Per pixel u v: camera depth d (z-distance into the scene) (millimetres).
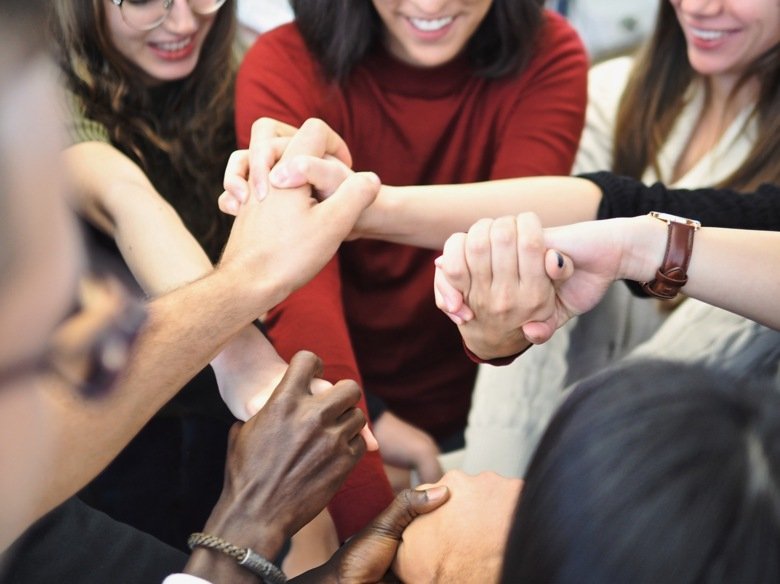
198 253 1235
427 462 1552
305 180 1146
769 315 1065
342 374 1228
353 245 1485
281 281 1083
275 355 1132
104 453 890
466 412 1691
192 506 1279
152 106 1521
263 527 930
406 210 1192
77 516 1052
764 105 1588
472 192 1223
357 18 1369
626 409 613
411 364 1622
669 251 1054
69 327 673
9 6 533
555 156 1430
